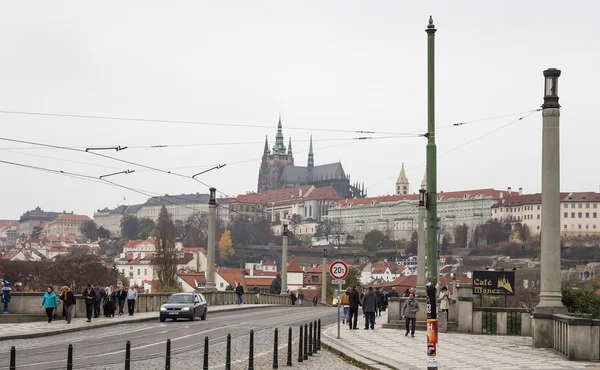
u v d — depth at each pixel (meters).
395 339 43.88
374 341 42.41
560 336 34.94
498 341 42.50
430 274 29.84
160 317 56.16
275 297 100.88
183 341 40.06
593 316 38.34
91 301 51.97
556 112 37.75
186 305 56.47
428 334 24.36
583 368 29.08
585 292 45.09
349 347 38.44
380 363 30.95
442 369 28.61
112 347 36.00
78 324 49.56
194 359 31.67
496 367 29.47
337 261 44.41
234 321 57.97
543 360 32.28
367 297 52.06
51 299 50.38
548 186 37.69
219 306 79.31
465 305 48.03
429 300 24.39
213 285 79.19
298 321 59.41
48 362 29.44
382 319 68.44
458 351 36.38
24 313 54.03
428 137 31.34
